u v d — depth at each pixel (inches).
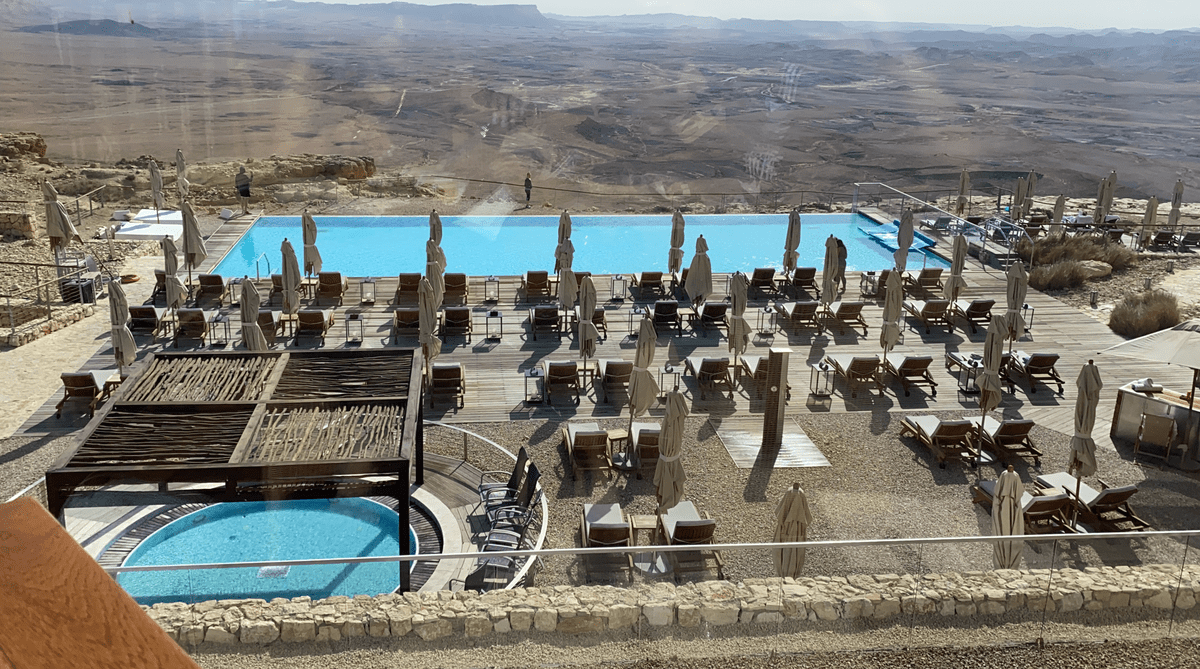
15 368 563.8
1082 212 1116.5
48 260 801.6
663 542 371.2
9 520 40.3
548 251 930.1
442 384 534.6
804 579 279.7
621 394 550.3
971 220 1015.0
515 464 438.0
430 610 264.1
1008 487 351.3
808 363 607.8
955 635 265.9
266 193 1151.6
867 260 912.9
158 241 887.1
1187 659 258.2
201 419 376.2
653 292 765.9
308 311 644.1
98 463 336.2
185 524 366.0
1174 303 688.4
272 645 257.1
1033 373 578.2
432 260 700.7
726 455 469.1
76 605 35.9
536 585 276.2
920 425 483.2
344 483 349.7
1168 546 278.2
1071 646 263.4
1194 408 458.0
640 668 254.7
